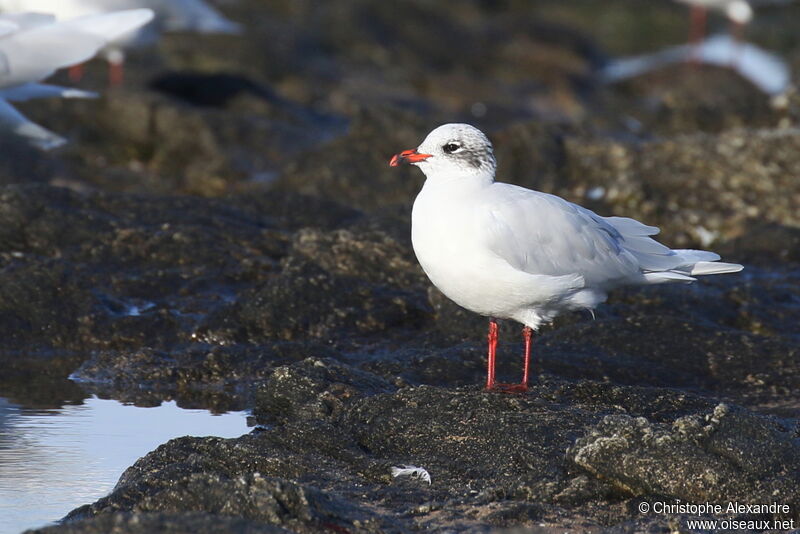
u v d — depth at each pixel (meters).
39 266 14.81
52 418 11.81
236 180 23.39
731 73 35.50
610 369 12.79
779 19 42.53
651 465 9.26
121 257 15.55
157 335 14.17
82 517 9.07
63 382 13.05
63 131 24.08
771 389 12.59
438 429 10.36
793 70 35.41
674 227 19.55
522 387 11.43
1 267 15.16
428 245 11.04
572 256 11.17
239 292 15.08
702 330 13.58
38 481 10.02
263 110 27.05
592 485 9.31
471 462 9.97
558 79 35.88
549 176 20.77
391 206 17.92
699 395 12.01
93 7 23.36
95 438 11.22
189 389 12.96
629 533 8.58
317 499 8.58
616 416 9.76
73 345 14.11
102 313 14.41
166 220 16.67
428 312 14.72
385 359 12.91
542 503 9.12
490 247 10.83
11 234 15.79
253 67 31.53
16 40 16.50
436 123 22.52
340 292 14.69
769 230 17.70
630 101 34.75
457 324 14.26
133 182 22.94
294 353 13.52
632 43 42.06
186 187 23.19
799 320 14.67
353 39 35.66
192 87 27.44
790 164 20.28
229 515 8.44
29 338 14.12
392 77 34.03
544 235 11.01
